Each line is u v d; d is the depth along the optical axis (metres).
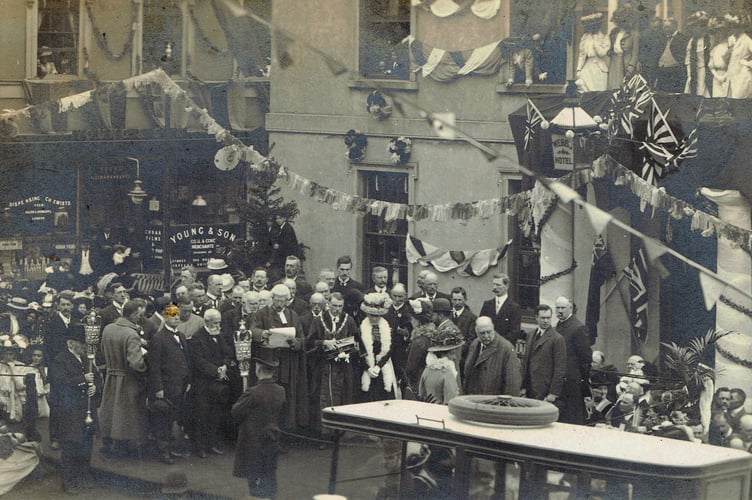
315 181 26.30
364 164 25.67
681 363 19.58
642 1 20.94
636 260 20.88
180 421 18.92
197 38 26.45
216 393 18.97
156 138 25.83
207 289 21.75
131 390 18.55
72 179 25.33
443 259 23.97
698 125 20.33
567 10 21.83
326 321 19.72
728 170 20.11
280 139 26.61
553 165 21.50
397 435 15.42
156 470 18.41
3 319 20.97
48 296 21.78
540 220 21.53
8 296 22.94
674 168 20.45
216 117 26.56
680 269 20.56
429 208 22.80
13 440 18.83
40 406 20.48
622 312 20.95
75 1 25.95
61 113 25.48
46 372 19.67
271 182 26.11
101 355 19.11
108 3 26.17
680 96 20.55
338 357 19.55
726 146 20.12
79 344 18.98
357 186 25.80
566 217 21.38
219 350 19.05
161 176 25.81
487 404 15.55
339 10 25.52
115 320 19.20
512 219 23.38
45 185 25.11
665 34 20.78
